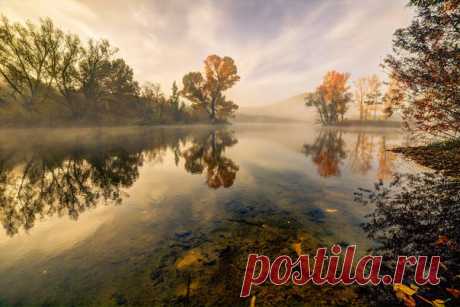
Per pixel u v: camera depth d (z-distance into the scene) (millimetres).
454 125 6258
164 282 1756
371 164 6773
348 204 3445
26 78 22047
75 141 13844
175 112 44469
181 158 8039
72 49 24672
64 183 4750
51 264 2012
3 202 3633
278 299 1580
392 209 3186
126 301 1578
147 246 2283
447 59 5871
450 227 2555
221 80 42094
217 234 2523
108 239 2439
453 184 4371
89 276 1842
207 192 4105
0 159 7477
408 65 6727
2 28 20125
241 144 12727
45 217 3059
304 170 5957
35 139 14773
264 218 2947
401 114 7559
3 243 2383
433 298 1557
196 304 1533
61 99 27094
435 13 5953
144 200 3699
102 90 30812
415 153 8516
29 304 1573
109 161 7359
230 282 1753
